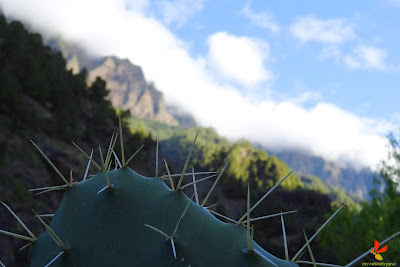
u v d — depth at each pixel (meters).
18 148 20.33
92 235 1.32
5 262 8.00
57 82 40.31
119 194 1.38
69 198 1.43
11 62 37.66
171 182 1.42
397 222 7.43
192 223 1.29
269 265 1.17
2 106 27.33
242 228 1.30
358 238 7.62
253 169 69.31
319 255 8.30
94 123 29.58
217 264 1.19
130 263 1.24
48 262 1.30
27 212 10.44
